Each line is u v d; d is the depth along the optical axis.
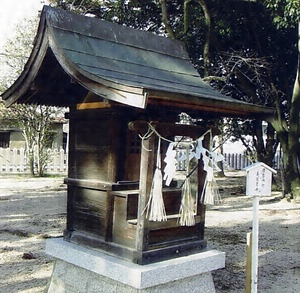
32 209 9.73
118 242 3.30
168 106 3.09
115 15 11.54
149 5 11.48
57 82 3.55
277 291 4.71
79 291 3.46
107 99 2.95
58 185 14.60
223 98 3.34
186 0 9.59
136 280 2.94
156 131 3.16
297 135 11.33
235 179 17.62
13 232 7.29
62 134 21.95
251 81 11.45
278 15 9.89
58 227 7.72
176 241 3.39
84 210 3.59
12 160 18.98
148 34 3.90
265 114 3.53
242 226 8.18
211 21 10.65
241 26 11.68
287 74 12.50
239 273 5.27
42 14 3.24
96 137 3.49
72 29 3.32
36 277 4.99
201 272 3.38
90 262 3.31
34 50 3.31
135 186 3.45
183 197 3.33
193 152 3.39
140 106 2.67
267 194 3.72
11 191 12.91
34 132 17.86
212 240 7.00
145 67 3.62
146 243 3.13
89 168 3.55
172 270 3.15
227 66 10.77
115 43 3.58
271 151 13.89
